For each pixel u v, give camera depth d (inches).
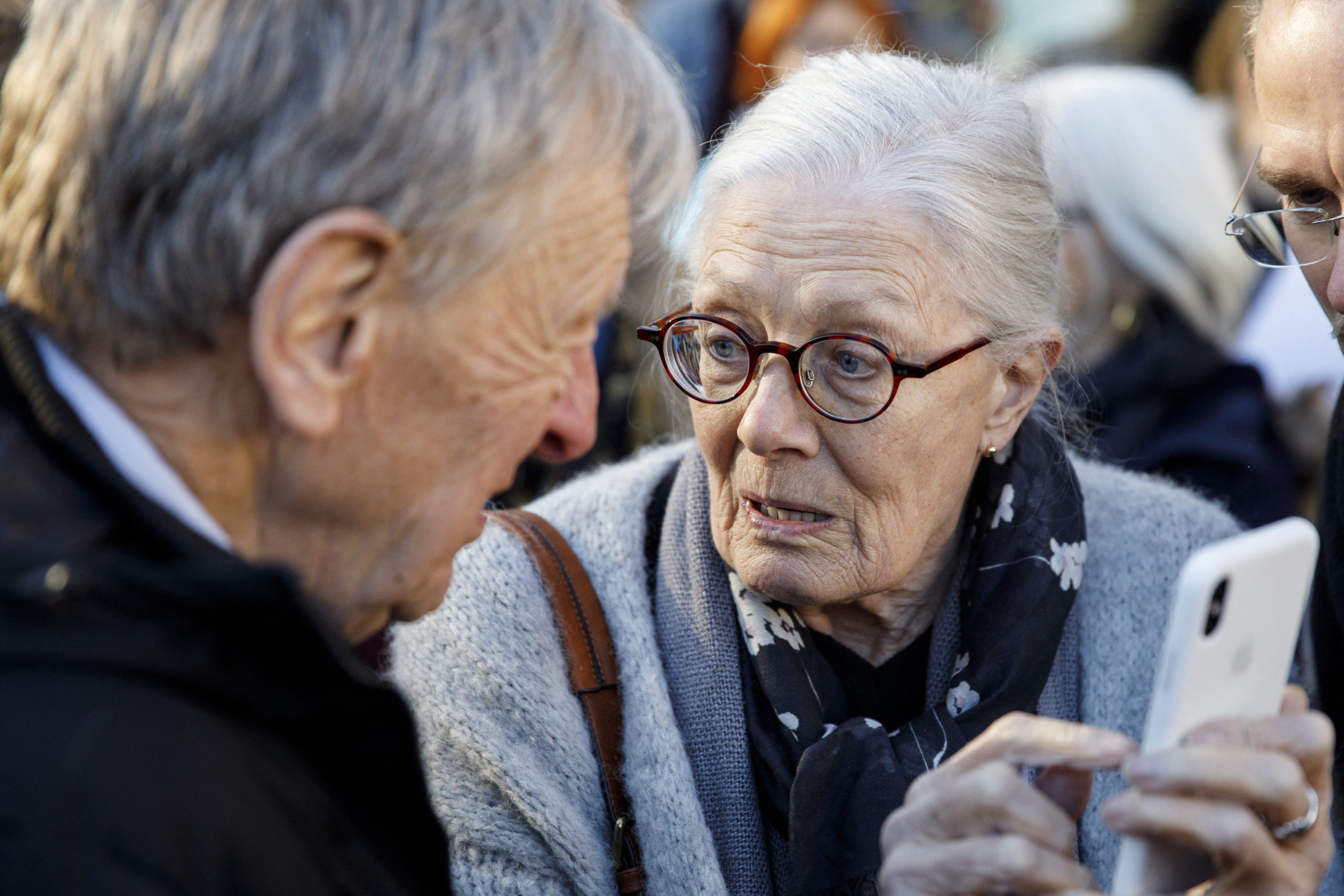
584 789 60.9
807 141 57.2
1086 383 95.0
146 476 36.1
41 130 36.2
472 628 61.8
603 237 41.8
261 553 40.0
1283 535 38.4
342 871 37.2
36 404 34.7
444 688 61.1
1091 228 111.0
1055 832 40.4
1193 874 41.1
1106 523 70.6
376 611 44.0
